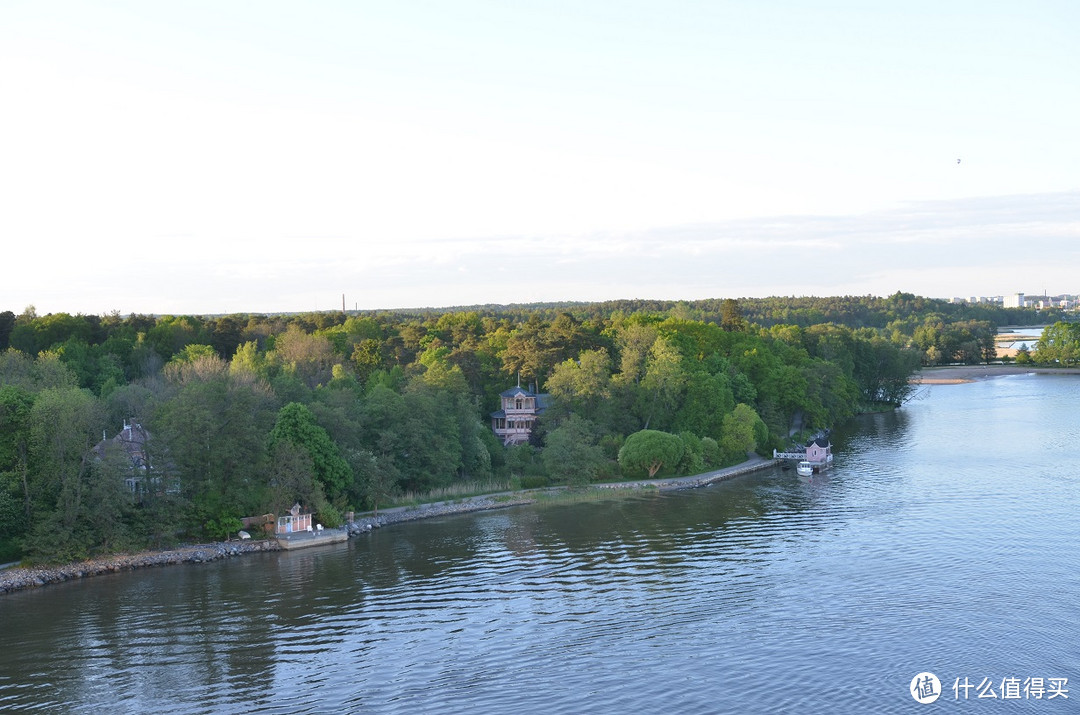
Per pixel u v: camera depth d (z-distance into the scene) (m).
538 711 62.66
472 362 179.25
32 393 111.06
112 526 101.25
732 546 102.25
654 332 183.50
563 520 119.44
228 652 74.06
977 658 69.31
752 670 68.25
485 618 80.81
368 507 125.12
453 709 63.19
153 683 68.31
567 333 190.25
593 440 154.12
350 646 74.94
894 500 122.69
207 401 110.75
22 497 100.25
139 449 118.06
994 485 129.12
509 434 168.00
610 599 85.00
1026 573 87.88
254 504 111.25
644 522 116.56
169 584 92.88
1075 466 141.62
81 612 84.31
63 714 63.59
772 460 164.62
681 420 164.75
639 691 65.25
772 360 198.00
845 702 62.84
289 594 88.94
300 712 63.22
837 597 83.19
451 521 120.56
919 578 87.69
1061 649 70.44
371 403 137.25
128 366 177.62
